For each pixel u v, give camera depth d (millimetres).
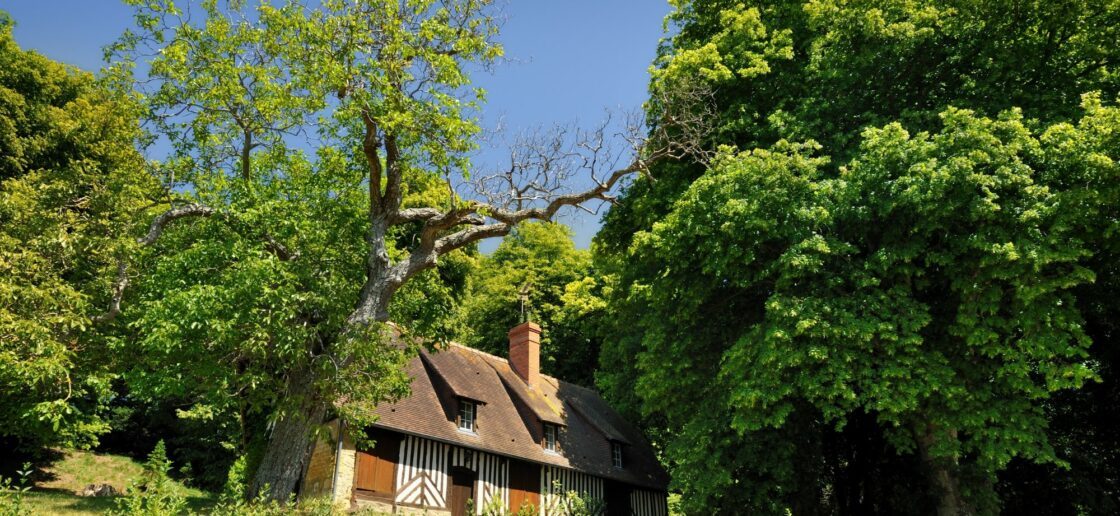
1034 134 12688
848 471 19484
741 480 15266
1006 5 13625
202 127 15008
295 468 12047
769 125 16641
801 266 11789
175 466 28609
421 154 14938
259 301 11344
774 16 18641
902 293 11859
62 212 13383
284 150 16203
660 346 16422
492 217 14844
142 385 13047
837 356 11734
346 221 15180
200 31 14055
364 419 12805
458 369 22781
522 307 36219
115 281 12930
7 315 10734
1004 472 16891
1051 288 10250
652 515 26078
